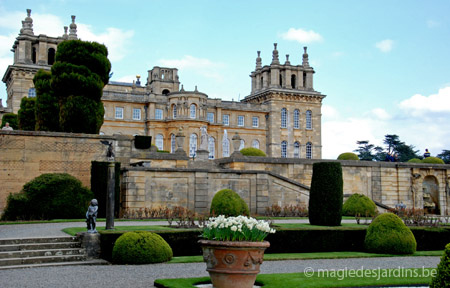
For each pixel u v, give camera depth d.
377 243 20.55
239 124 88.81
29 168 29.27
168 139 79.50
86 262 17.02
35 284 13.27
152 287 12.97
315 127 93.19
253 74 99.88
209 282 13.42
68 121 33.56
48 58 76.50
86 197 27.92
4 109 70.31
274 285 12.90
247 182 33.47
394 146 100.00
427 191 46.50
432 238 22.34
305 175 40.91
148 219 27.78
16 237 18.47
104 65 35.38
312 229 20.91
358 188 42.41
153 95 80.62
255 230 12.23
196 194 31.66
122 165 31.98
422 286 13.27
